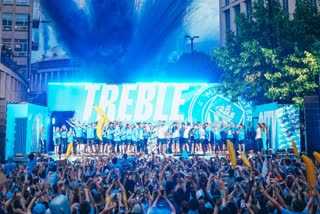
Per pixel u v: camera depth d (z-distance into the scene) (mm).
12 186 10562
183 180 9664
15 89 54781
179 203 7910
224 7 70438
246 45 29109
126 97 31719
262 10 30938
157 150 28297
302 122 27219
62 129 28188
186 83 32062
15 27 81062
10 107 26516
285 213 6973
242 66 29734
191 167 14164
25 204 8266
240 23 31938
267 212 7102
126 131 28250
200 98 31984
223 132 28578
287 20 29984
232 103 32156
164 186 10859
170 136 28438
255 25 30953
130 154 27438
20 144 26141
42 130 29062
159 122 28812
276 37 30031
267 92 28172
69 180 11562
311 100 25062
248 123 29422
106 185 10430
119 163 15062
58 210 7059
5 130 25969
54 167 14289
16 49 81000
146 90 31812
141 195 9250
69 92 31438
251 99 32250
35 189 9508
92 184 9961
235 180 10969
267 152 22312
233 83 30906
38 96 63562
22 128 26359
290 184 9844
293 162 14562
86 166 14406
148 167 13672
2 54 49562
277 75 27594
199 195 9391
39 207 7691
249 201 8320
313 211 7297
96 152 28250
